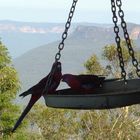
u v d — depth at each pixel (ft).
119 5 12.62
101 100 10.14
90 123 67.92
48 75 11.30
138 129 67.31
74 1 12.28
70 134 69.05
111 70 67.05
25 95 10.85
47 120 68.18
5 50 61.36
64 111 67.97
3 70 57.77
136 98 10.16
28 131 65.87
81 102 10.36
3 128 59.21
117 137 66.80
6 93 57.88
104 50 67.41
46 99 11.00
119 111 67.15
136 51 60.85
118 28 12.79
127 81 12.41
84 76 11.71
